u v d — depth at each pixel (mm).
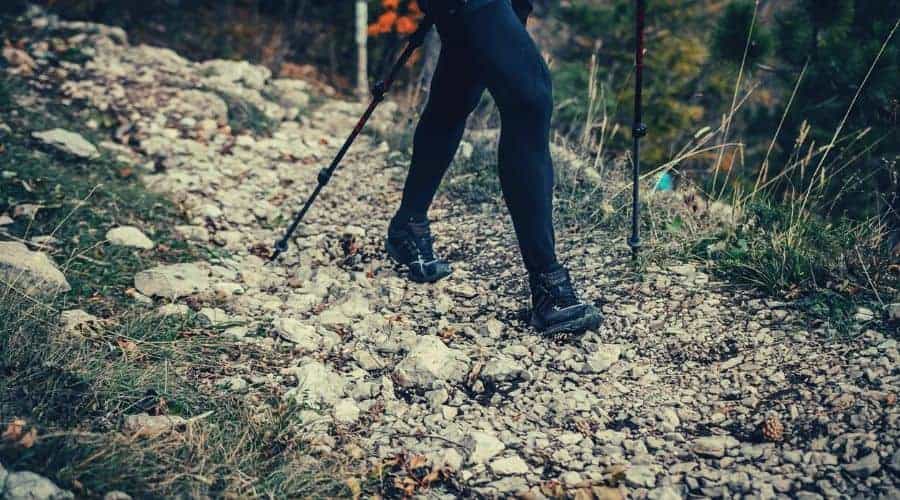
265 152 5574
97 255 3883
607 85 8016
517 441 2797
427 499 2535
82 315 3301
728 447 2674
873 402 2709
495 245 4172
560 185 4684
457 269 3971
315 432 2789
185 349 3193
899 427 2582
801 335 3186
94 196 4402
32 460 2371
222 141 5582
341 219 4652
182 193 4730
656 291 3598
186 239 4254
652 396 2980
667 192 4617
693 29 9805
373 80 9828
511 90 3076
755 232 3941
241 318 3498
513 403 2990
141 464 2461
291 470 2570
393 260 4113
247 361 3174
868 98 5418
